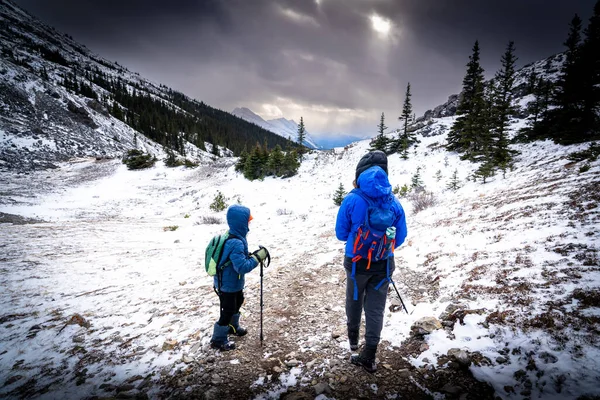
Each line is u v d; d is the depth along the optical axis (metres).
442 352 2.86
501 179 14.38
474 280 4.14
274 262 7.61
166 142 120.12
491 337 2.82
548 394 2.11
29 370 3.38
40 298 5.97
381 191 2.52
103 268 8.30
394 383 2.60
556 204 6.33
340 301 4.69
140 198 36.53
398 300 4.28
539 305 3.00
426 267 5.43
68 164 55.16
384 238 2.58
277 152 42.69
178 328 4.12
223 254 3.20
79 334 4.23
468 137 26.89
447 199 13.16
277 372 2.93
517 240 5.06
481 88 29.89
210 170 53.78
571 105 20.03
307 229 12.70
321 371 2.88
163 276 7.37
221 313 3.37
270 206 25.88
